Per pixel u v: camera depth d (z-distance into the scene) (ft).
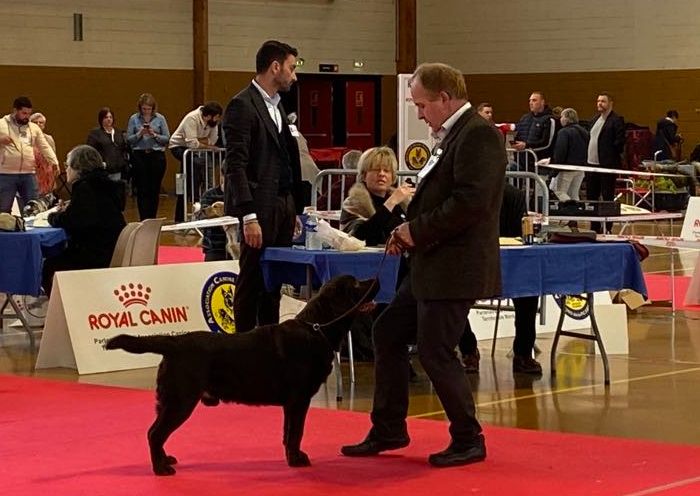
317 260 21.33
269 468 16.72
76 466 16.92
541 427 20.06
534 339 25.50
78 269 28.45
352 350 24.95
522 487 15.65
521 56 86.22
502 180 16.65
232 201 21.98
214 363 16.21
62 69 75.46
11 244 27.45
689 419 20.70
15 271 27.45
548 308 30.32
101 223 28.55
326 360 16.57
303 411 16.69
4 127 43.93
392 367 17.47
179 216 57.36
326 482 15.93
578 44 83.92
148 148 59.88
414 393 23.11
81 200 28.55
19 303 32.50
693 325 32.30
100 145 59.31
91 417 20.44
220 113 55.98
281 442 18.39
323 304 16.60
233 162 21.80
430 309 16.67
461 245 16.57
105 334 25.63
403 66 87.20
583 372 25.50
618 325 27.96
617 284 24.13
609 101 57.82
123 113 78.07
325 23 86.43
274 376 16.31
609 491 15.46
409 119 30.53
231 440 18.56
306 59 85.71
